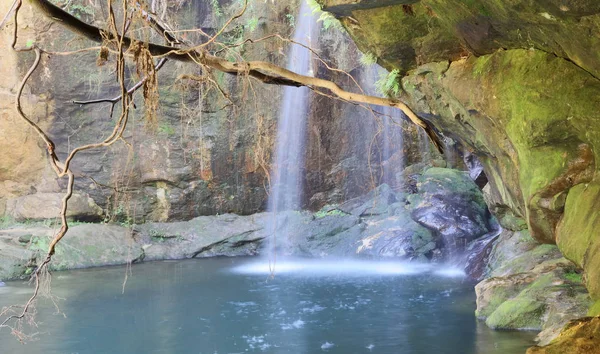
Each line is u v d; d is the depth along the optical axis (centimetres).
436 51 732
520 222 1174
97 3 1470
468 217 1446
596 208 586
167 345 885
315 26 1653
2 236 1480
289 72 582
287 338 904
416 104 862
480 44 654
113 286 1276
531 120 598
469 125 821
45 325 991
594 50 482
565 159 616
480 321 938
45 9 496
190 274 1402
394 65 809
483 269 1245
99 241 1559
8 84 1642
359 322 973
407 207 1588
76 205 1642
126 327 977
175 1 1567
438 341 849
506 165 770
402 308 1046
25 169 1678
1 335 935
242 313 1051
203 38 1614
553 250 1065
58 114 1670
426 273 1342
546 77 589
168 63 1666
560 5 441
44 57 1625
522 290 944
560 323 807
